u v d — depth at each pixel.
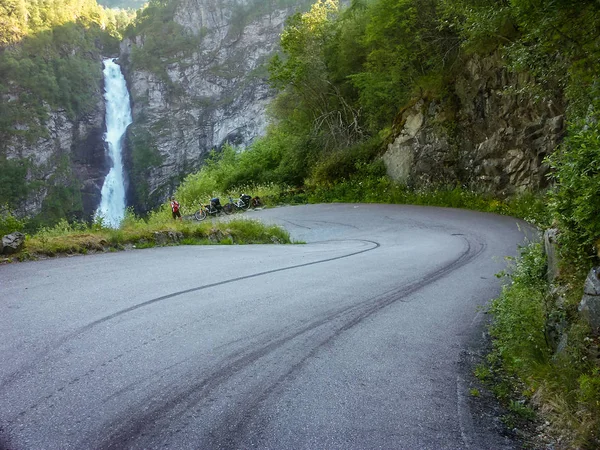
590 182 3.75
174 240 11.63
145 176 110.31
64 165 106.38
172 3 140.50
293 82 34.31
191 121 118.00
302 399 3.07
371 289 6.32
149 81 122.50
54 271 7.12
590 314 3.38
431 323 4.92
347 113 33.72
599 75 6.85
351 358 3.83
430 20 22.58
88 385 3.15
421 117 24.59
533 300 4.51
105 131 117.50
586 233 3.92
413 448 2.57
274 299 5.59
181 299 5.47
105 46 148.62
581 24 6.65
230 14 131.00
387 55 26.00
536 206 16.06
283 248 11.31
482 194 20.66
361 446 2.55
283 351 3.91
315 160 32.56
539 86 8.77
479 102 20.98
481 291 6.39
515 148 18.88
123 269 7.39
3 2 120.94
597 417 2.76
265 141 40.25
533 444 2.74
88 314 4.77
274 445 2.52
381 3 24.09
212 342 4.05
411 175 25.00
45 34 125.56
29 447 2.41
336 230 16.98
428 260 8.95
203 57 126.38
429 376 3.59
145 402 2.93
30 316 4.67
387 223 17.59
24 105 106.19
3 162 98.00
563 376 3.23
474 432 2.81
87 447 2.43
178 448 2.45
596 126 3.95
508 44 16.00
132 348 3.84
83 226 12.27
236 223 14.11
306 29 33.81
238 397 3.05
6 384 3.13
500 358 4.09
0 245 8.26
